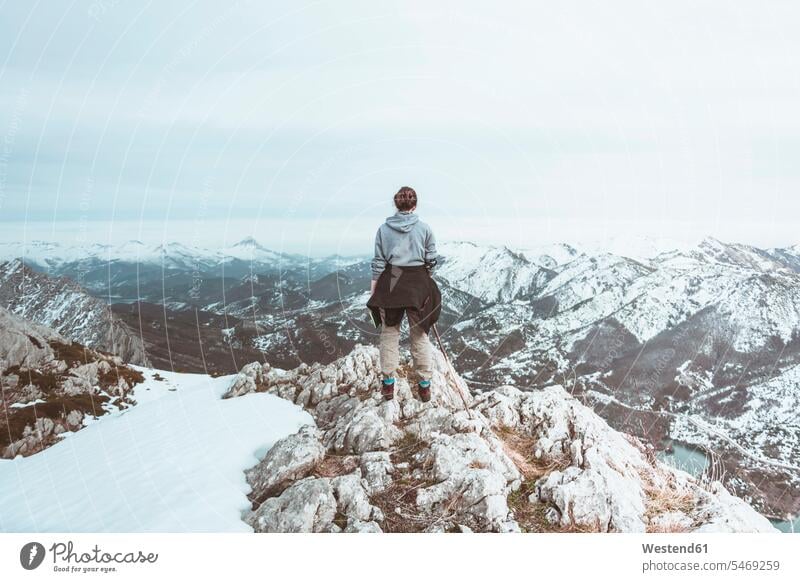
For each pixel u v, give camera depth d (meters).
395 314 6.30
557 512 5.24
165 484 5.66
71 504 5.54
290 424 7.26
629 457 6.59
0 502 5.83
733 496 6.04
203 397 8.68
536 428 7.04
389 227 6.03
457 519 5.08
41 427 33.91
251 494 5.55
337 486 5.26
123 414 8.25
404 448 6.16
